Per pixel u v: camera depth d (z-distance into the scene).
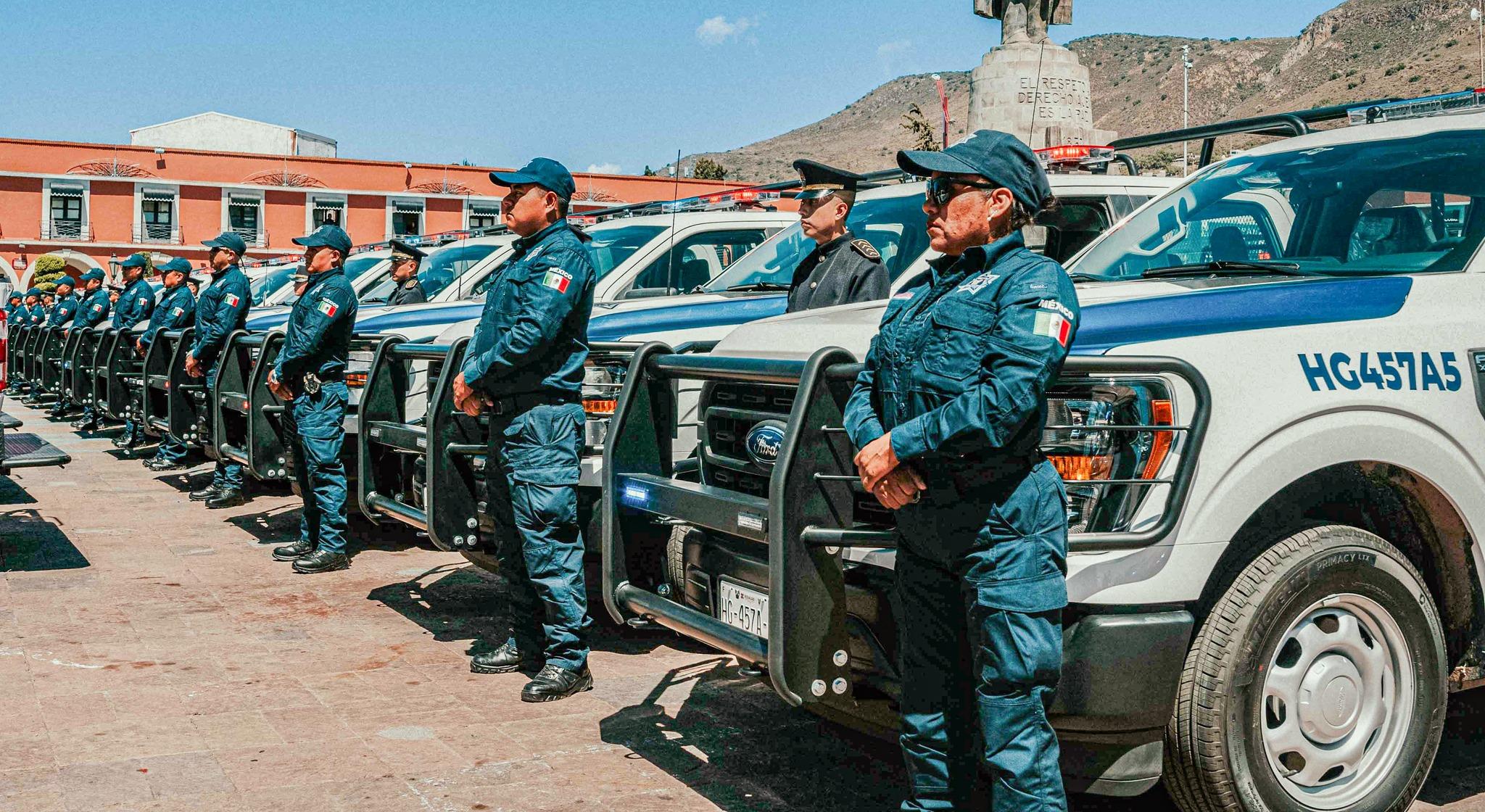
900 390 2.70
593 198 45.91
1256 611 3.00
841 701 3.16
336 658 5.02
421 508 5.73
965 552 2.67
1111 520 2.94
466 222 59.25
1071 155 7.06
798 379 3.15
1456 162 3.97
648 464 3.82
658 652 5.25
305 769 3.74
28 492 9.29
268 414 7.14
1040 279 2.58
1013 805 2.69
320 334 6.49
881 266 5.27
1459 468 3.28
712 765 3.87
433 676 4.80
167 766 3.74
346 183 57.38
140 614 5.65
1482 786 3.75
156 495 9.24
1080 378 2.99
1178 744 3.03
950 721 2.84
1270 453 3.00
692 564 3.58
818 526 3.00
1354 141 4.39
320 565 6.66
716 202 7.80
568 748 3.99
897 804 3.58
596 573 5.81
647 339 5.91
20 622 5.45
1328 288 3.41
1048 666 2.67
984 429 2.51
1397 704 3.31
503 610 5.89
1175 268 4.09
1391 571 3.21
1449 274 3.61
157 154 55.03
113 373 11.08
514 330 4.32
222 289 8.16
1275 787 3.10
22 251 53.59
